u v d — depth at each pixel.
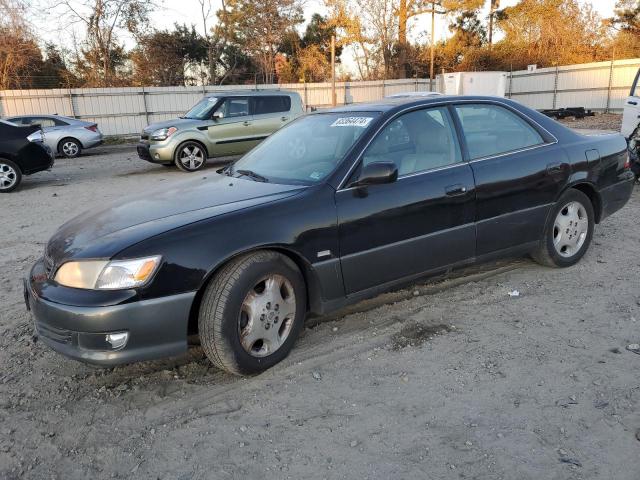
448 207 3.83
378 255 3.58
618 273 4.65
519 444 2.57
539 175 4.29
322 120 4.23
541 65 39.94
